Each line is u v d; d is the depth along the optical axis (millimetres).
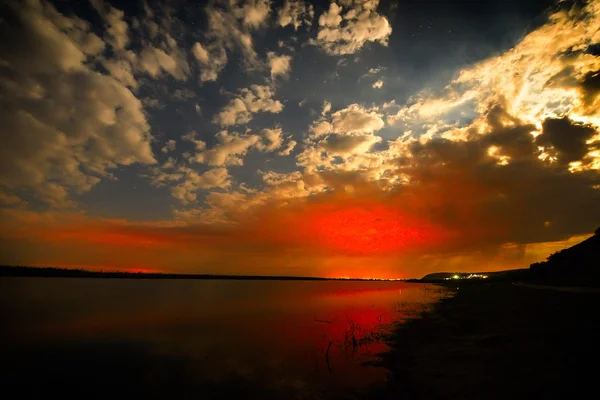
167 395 11328
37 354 17109
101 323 27234
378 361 14000
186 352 17172
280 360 15141
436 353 14195
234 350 17375
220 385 12023
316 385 11547
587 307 18453
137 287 97000
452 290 63750
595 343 11297
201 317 30672
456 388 9820
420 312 29984
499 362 11570
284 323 26344
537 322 16797
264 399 10531
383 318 27266
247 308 38969
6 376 13531
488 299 32625
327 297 58188
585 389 8117
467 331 18078
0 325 26250
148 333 22531
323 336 20500
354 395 10367
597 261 37906
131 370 14164
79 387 12328
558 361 10398
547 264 53281
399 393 10133
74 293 65188
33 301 47062
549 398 8055
